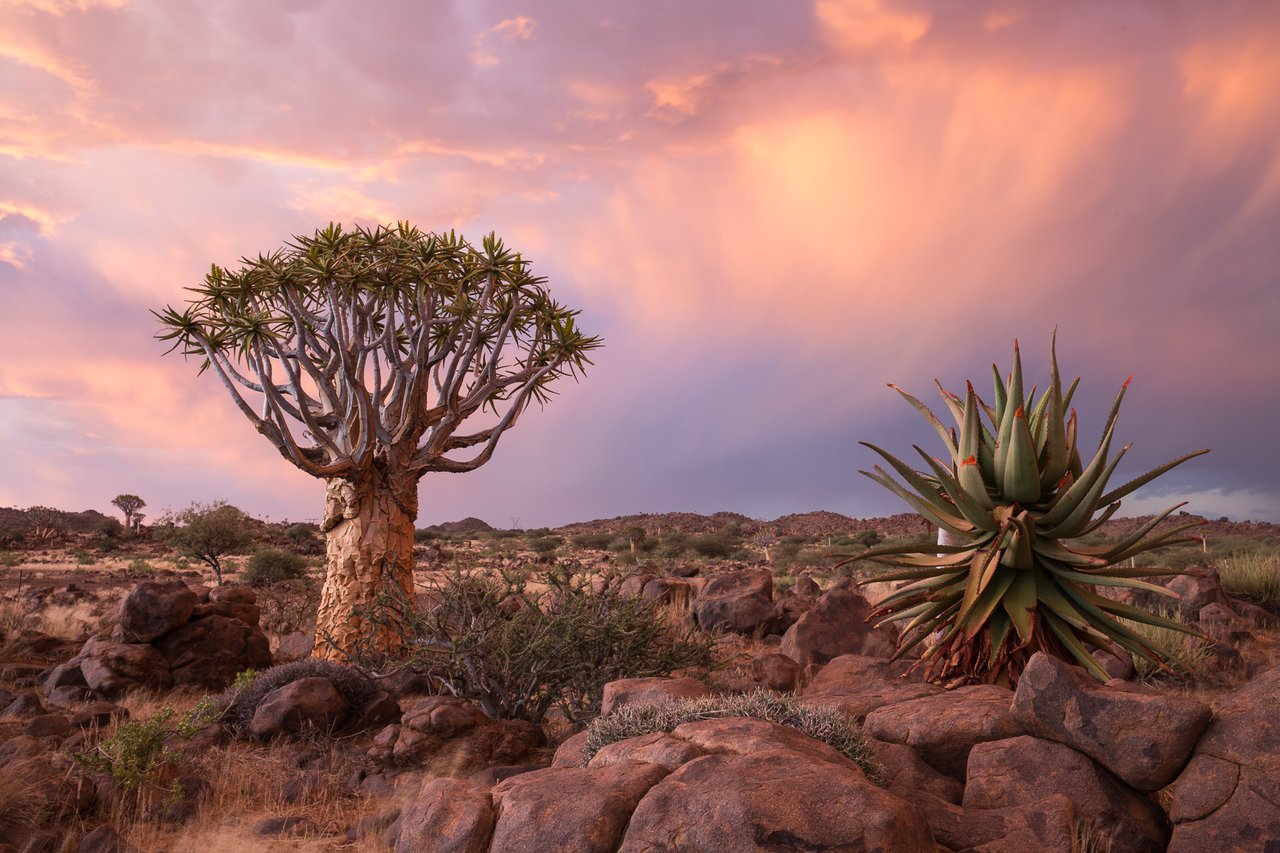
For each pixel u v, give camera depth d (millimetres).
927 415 8578
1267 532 64750
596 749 5855
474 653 10219
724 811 3998
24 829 6168
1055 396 7234
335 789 8062
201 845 6445
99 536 69688
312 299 16094
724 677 11000
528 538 86250
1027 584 7172
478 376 16812
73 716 9883
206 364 16469
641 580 17891
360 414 15664
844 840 3846
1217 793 4539
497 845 4430
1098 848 4680
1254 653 12383
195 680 12883
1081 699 5094
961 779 5734
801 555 55156
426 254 15883
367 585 14984
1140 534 6887
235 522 38062
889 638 12156
